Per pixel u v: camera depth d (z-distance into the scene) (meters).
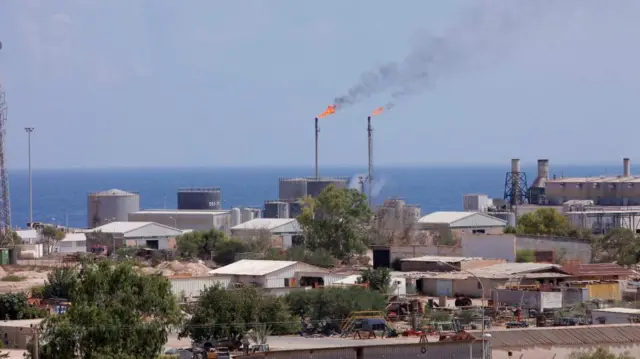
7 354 173.25
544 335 188.38
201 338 192.12
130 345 145.50
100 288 150.38
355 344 177.50
